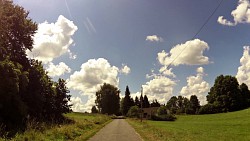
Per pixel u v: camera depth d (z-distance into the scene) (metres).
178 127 51.53
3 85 29.70
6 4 39.91
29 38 42.41
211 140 26.78
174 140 24.08
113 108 146.62
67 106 50.69
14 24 40.28
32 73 41.16
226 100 116.62
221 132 39.34
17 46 40.91
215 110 118.19
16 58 40.41
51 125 27.98
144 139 24.81
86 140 23.91
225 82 117.75
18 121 32.41
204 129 46.25
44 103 46.84
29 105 39.88
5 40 37.88
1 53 33.88
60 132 23.94
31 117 36.12
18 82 31.88
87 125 39.47
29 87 40.47
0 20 37.34
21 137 19.36
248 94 117.38
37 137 20.00
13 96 31.30
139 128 40.88
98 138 25.75
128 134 30.27
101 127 43.50
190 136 30.09
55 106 49.09
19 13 40.84
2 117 31.56
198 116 107.44
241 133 37.59
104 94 147.38
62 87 50.97
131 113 125.25
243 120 72.00
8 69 30.17
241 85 118.31
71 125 33.06
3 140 18.14
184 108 159.25
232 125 57.91
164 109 117.31
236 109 115.94
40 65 44.09
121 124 56.09
